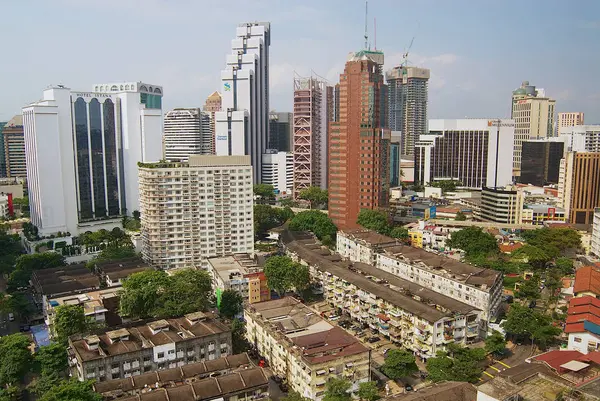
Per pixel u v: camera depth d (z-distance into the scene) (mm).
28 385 179250
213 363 166125
